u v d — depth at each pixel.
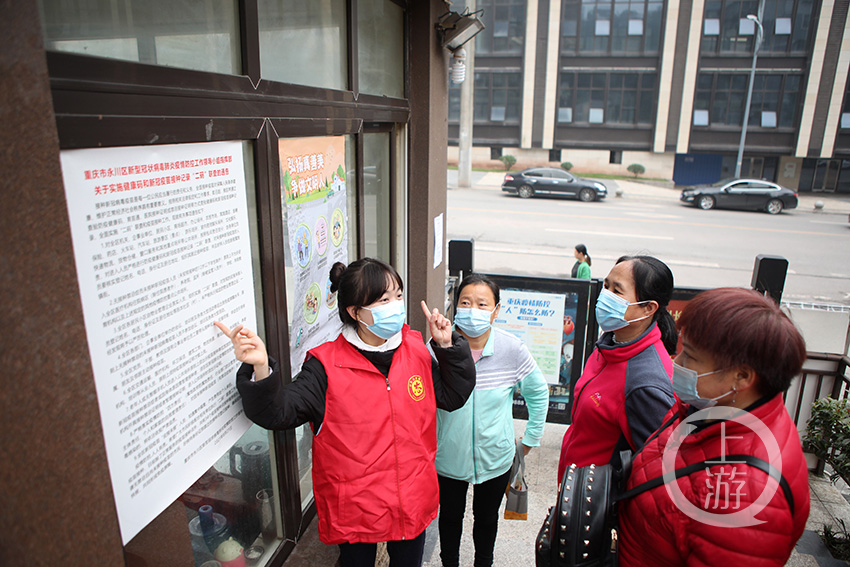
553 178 21.30
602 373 2.19
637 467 1.50
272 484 2.36
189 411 1.57
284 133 2.10
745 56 25.55
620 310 2.08
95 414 1.17
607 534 1.48
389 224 3.74
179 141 1.48
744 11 25.19
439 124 4.09
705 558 1.22
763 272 4.07
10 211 0.95
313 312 2.49
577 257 7.50
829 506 3.55
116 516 1.25
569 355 4.30
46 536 1.07
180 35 1.61
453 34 3.82
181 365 1.52
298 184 2.27
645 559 1.39
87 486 1.16
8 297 0.96
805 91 25.20
